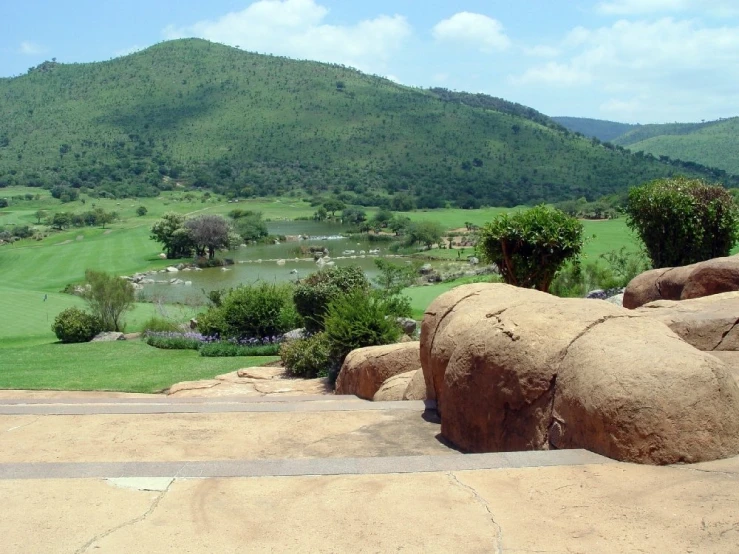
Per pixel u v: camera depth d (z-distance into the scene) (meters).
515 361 4.79
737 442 3.86
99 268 58.59
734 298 8.46
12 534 3.21
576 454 4.00
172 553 3.01
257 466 4.01
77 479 3.85
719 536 2.93
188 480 3.83
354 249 73.81
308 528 3.22
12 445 5.50
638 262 20.59
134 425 6.04
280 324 17.80
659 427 3.79
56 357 17.09
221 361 15.66
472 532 3.12
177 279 51.25
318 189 157.50
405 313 14.16
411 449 5.25
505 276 12.80
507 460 3.96
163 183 162.50
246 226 83.50
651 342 4.30
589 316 4.88
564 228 12.20
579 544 2.95
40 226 104.44
